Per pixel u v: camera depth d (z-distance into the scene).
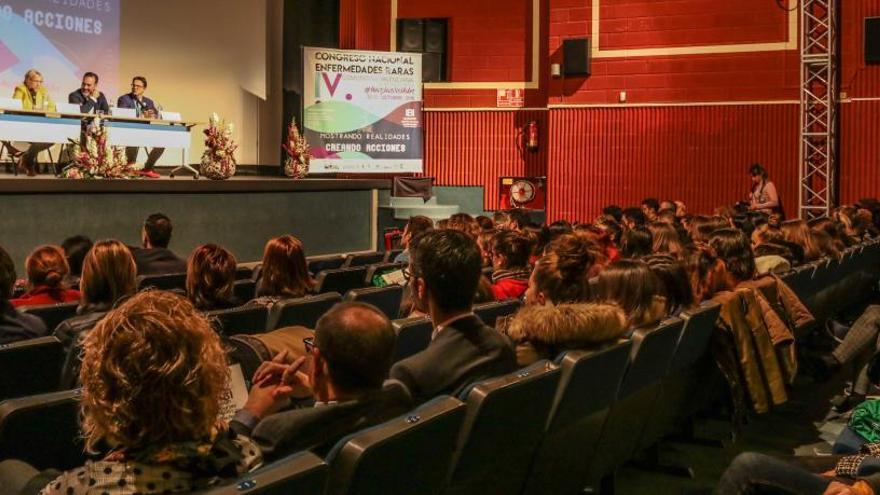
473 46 17.08
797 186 14.76
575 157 16.12
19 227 9.22
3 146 11.71
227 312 4.28
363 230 13.66
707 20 15.20
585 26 15.97
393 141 15.43
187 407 1.82
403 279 6.68
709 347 5.02
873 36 14.17
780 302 5.95
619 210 11.09
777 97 14.82
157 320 1.84
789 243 8.01
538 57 16.83
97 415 1.82
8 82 12.79
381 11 17.28
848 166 14.45
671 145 15.53
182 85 15.30
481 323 3.28
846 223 11.04
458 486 2.86
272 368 2.60
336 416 2.44
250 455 1.98
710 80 15.23
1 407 2.57
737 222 9.52
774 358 5.21
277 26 16.77
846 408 6.37
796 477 3.01
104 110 12.09
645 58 15.61
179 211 10.85
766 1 14.81
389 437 2.23
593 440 3.90
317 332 2.54
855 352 5.01
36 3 13.07
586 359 3.38
